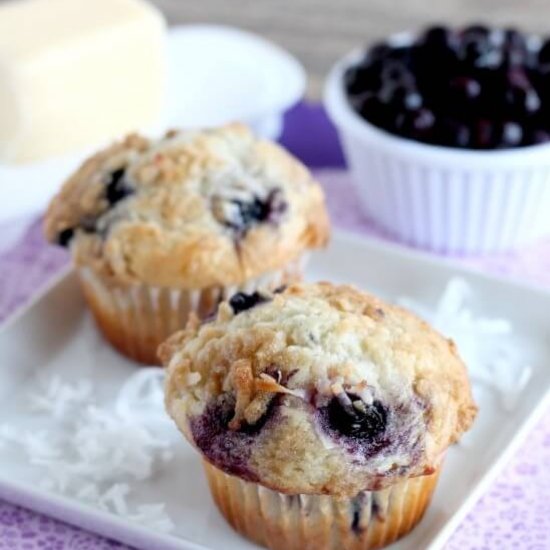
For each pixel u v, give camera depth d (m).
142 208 0.55
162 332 0.56
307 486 0.47
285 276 0.56
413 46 0.63
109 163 0.56
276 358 0.48
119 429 0.53
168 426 0.53
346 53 0.79
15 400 0.55
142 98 0.67
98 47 0.65
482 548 0.50
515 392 0.54
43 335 0.56
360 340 0.49
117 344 0.56
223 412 0.48
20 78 0.64
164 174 0.55
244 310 0.50
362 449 0.47
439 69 0.61
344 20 0.83
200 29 0.73
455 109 0.60
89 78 0.66
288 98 0.67
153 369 0.55
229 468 0.48
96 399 0.55
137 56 0.66
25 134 0.65
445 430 0.48
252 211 0.55
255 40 0.72
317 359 0.48
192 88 0.69
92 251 0.55
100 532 0.50
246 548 0.50
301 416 0.48
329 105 0.63
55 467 0.52
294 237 0.55
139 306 0.55
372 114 0.61
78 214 0.56
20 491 0.50
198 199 0.55
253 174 0.56
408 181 0.61
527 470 0.52
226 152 0.56
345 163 0.67
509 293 0.57
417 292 0.58
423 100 0.61
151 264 0.54
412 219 0.62
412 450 0.48
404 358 0.49
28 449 0.52
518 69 0.61
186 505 0.51
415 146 0.60
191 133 0.57
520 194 0.60
